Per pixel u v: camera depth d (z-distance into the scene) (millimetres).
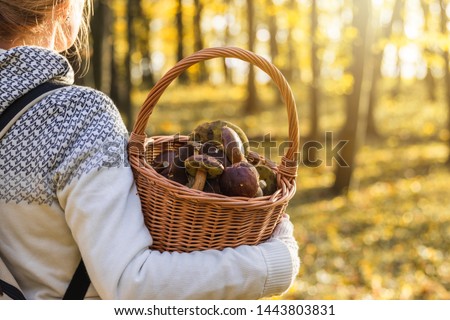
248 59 1653
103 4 11992
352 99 11805
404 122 20969
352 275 7047
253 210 1527
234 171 1592
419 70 27656
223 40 27109
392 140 18203
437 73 24594
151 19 19922
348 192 11797
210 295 1415
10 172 1356
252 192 1588
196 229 1509
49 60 1402
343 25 14219
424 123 20516
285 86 1688
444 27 13227
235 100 23188
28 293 1452
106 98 1441
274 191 1750
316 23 13852
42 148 1353
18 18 1440
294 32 17078
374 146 17406
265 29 24719
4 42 1469
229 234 1520
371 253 8070
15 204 1370
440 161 15289
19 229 1398
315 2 13773
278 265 1495
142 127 1548
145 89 23688
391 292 6453
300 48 19172
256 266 1462
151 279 1350
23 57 1376
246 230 1538
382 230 9312
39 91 1378
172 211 1511
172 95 23547
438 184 12977
